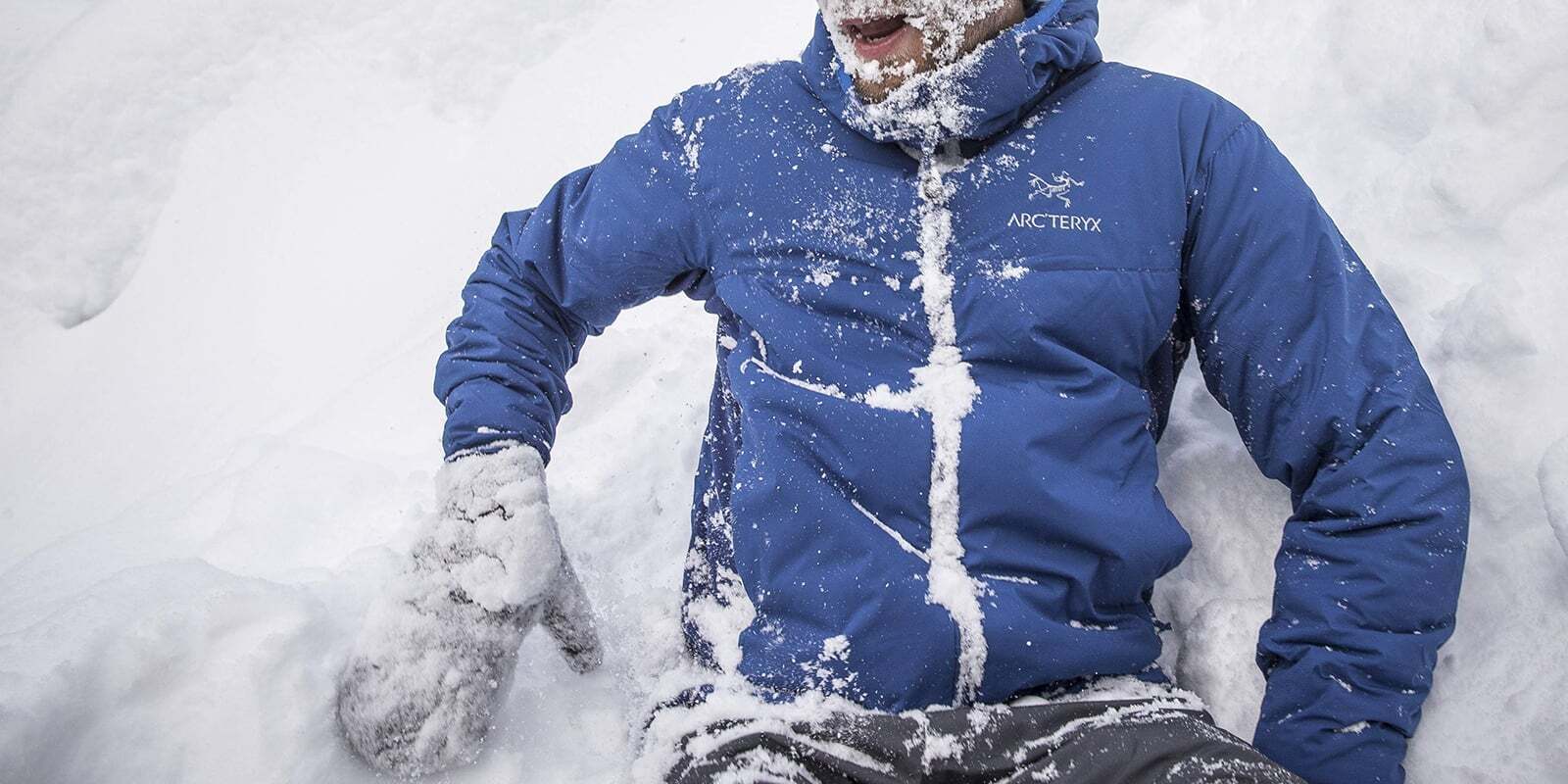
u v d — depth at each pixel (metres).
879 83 1.39
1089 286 1.40
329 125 2.84
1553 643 1.40
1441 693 1.44
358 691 1.44
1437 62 1.89
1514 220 1.71
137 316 2.70
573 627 1.56
